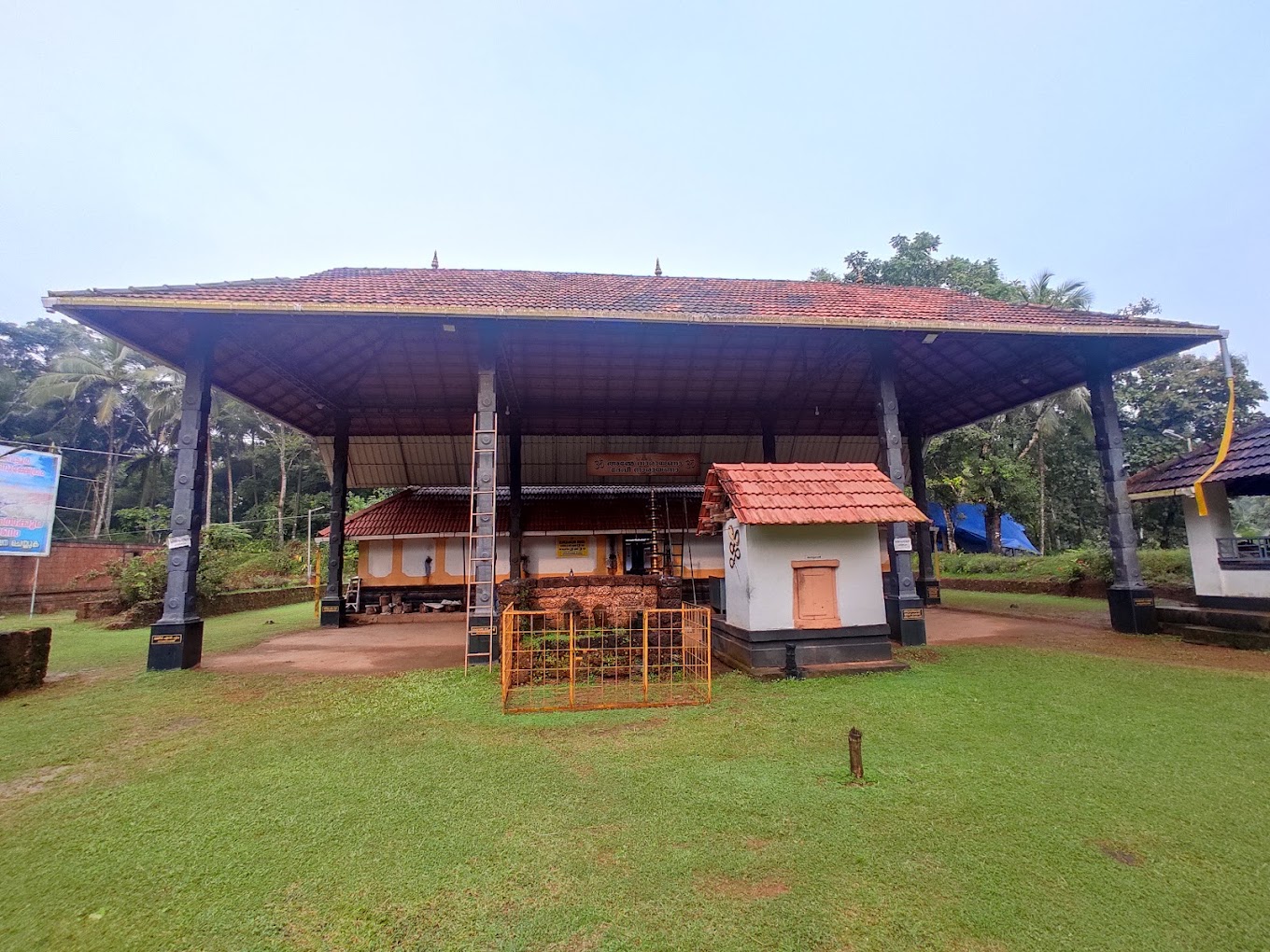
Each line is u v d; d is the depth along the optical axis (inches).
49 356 1434.5
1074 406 909.2
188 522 339.9
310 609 746.2
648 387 587.5
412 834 137.7
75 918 110.1
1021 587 756.6
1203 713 221.3
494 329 367.6
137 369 1326.3
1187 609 382.3
